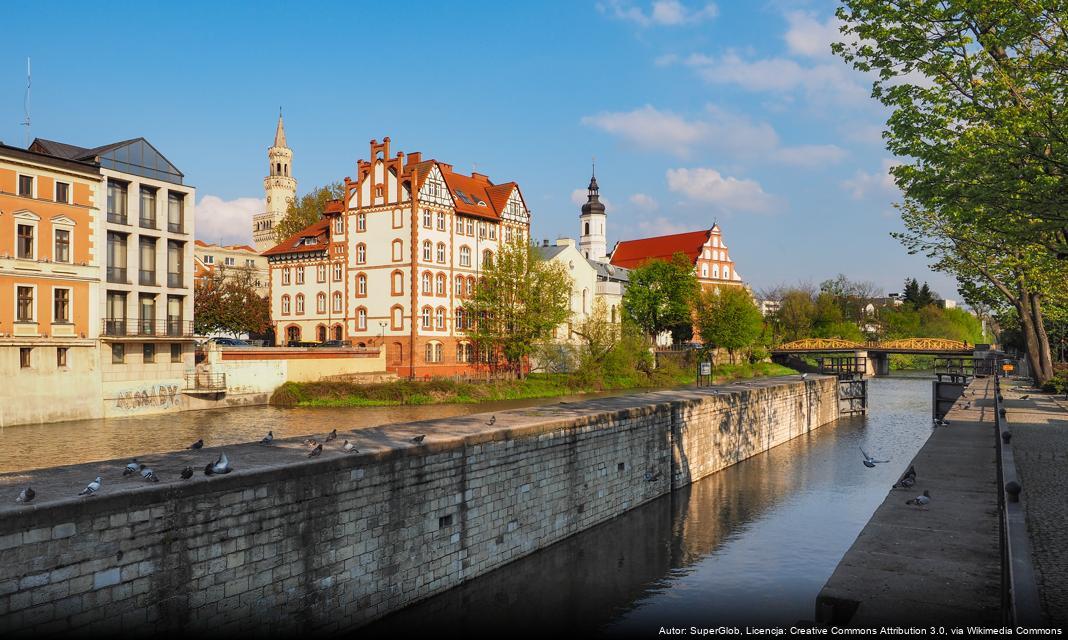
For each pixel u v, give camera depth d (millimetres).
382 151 76625
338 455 18438
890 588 12438
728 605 21250
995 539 14797
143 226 52688
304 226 108562
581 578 23359
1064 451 24125
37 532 12828
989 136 20172
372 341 76438
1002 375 82125
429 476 20672
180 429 45375
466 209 79062
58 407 47125
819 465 42469
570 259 92875
